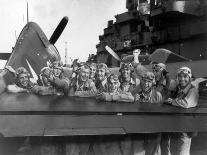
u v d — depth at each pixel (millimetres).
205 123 4219
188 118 4297
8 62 7953
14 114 3932
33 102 4910
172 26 12883
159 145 4727
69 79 6734
